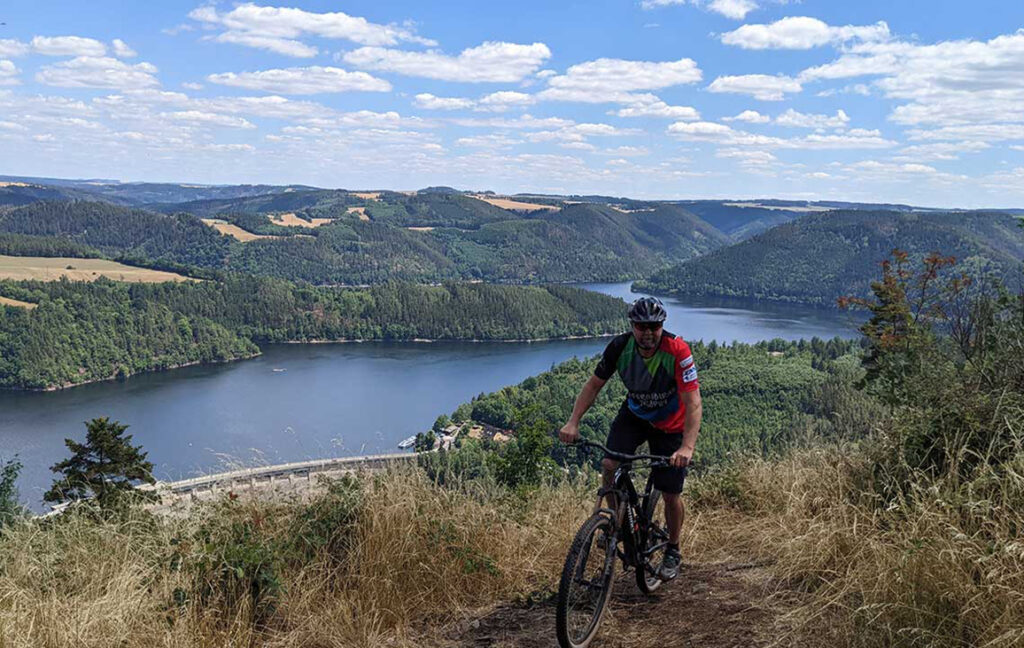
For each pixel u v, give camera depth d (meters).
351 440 79.50
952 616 3.11
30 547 4.54
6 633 3.43
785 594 3.95
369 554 4.42
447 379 129.50
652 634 3.70
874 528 4.09
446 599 4.32
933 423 4.75
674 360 3.82
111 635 3.59
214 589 4.02
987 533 3.54
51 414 99.38
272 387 120.38
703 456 6.55
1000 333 5.43
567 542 4.96
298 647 3.80
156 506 5.18
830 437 6.03
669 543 4.25
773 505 5.43
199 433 83.62
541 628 3.90
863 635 3.21
